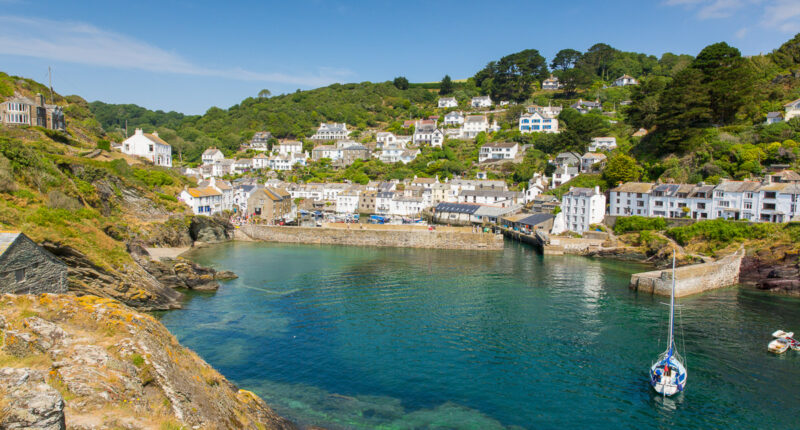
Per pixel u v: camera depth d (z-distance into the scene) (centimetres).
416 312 5331
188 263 6334
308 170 19200
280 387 3488
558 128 18712
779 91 12519
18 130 9400
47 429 1374
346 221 13175
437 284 6706
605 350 4347
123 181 9069
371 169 18312
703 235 8444
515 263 8462
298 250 9644
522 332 4759
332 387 3522
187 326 4741
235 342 4334
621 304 5850
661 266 8262
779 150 9775
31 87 12744
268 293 6084
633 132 15562
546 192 13775
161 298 5378
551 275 7450
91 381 1831
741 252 7631
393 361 4009
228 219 11344
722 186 9012
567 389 3612
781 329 5047
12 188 5284
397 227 10869
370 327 4816
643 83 15712
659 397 3538
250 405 2736
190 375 2394
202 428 2050
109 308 2369
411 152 19012
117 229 6575
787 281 6756
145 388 2039
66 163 7856
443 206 13700
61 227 4747
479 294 6169
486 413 3244
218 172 19200
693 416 3303
